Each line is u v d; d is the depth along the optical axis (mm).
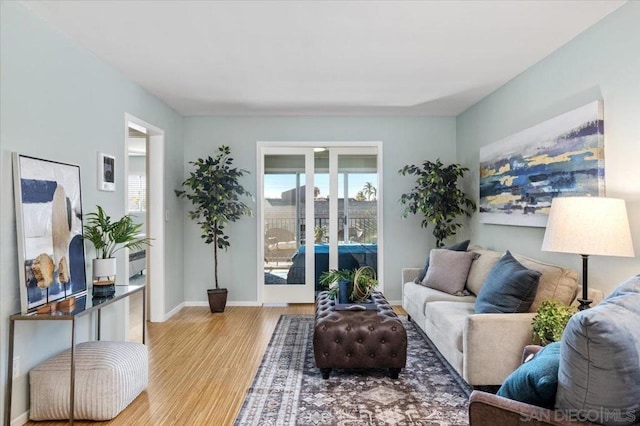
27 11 2436
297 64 3441
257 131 5328
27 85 2432
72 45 2896
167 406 2562
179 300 5141
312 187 5512
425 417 2406
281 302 5496
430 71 3635
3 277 2230
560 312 2338
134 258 7281
